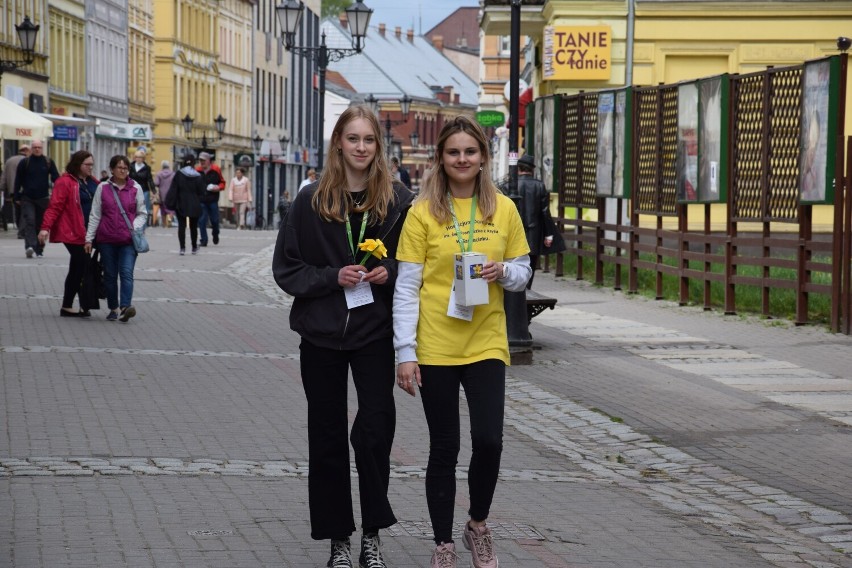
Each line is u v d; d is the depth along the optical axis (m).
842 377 15.69
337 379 7.59
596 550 8.26
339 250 7.54
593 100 29.77
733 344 18.64
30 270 27.69
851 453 11.60
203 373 14.91
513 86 19.41
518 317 16.61
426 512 9.09
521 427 12.70
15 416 11.97
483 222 7.51
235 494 9.33
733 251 22.41
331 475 7.62
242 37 107.56
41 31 62.78
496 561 7.59
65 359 15.48
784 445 11.90
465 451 11.38
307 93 131.38
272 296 24.64
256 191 109.75
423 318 7.50
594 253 29.16
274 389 14.03
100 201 19.34
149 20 86.06
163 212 56.88
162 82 88.69
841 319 19.98
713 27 36.78
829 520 9.38
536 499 9.67
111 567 7.38
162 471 9.98
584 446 12.01
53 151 64.19
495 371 7.48
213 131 98.94
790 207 20.91
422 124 159.62
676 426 12.72
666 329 20.42
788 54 36.75
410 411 13.09
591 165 29.94
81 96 70.31
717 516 9.45
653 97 25.75
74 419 11.91
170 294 23.98
